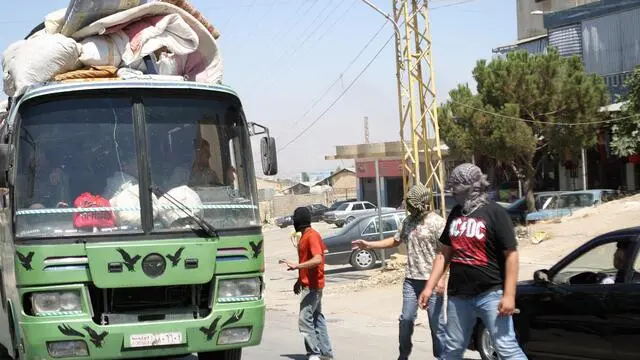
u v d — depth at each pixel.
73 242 7.54
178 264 7.68
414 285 8.72
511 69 35.31
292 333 13.91
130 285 7.54
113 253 7.53
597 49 39.81
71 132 7.93
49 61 8.84
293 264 9.59
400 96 26.02
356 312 16.73
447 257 6.77
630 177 37.38
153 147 8.06
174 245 7.69
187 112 8.27
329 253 25.61
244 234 8.05
